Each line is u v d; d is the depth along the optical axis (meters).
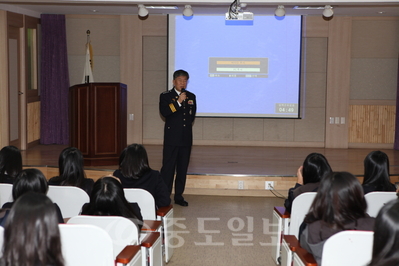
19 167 3.41
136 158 3.24
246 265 3.38
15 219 1.46
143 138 8.32
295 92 7.96
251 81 7.98
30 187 2.31
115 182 2.37
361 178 5.59
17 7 7.27
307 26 7.98
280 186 5.50
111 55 8.24
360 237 1.87
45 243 1.47
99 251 1.98
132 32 8.09
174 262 3.42
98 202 2.32
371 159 3.05
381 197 2.82
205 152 7.46
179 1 5.70
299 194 2.88
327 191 1.95
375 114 8.15
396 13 7.59
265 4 5.78
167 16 7.90
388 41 8.02
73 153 3.07
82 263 2.00
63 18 7.98
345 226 1.95
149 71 8.24
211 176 5.55
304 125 8.20
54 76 8.05
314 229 2.04
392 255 1.24
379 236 1.27
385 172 3.03
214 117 8.07
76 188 2.87
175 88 4.98
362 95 8.14
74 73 8.27
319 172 2.90
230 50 7.94
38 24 8.04
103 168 5.70
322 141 8.23
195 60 7.97
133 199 2.97
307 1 5.56
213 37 7.92
